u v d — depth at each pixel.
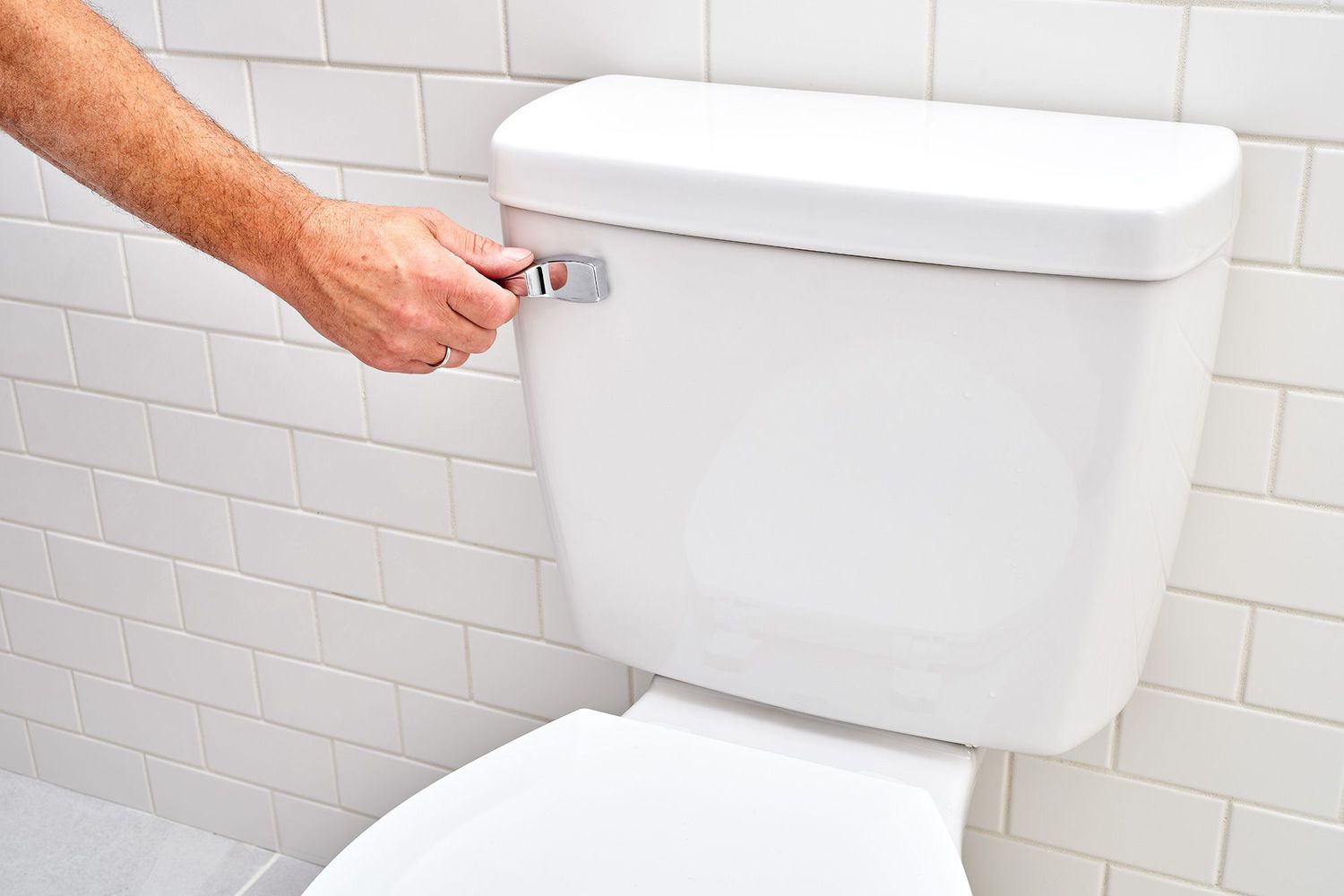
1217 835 1.09
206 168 0.87
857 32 0.96
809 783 0.83
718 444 0.88
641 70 1.04
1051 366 0.77
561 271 0.87
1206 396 0.88
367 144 1.16
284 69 1.17
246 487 1.37
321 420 1.30
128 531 1.46
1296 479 0.96
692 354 0.86
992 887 1.20
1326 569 0.97
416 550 1.31
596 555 0.97
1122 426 0.77
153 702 1.54
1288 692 1.02
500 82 1.09
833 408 0.83
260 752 1.51
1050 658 0.85
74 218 1.32
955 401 0.80
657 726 0.90
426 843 0.79
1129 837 1.12
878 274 0.78
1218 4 0.86
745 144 0.84
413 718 1.40
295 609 1.41
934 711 0.90
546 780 0.84
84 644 1.55
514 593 1.28
